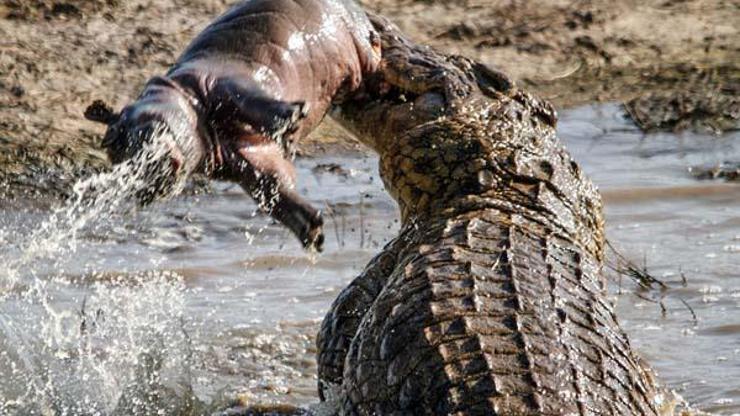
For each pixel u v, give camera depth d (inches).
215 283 1160.8
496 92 951.6
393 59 934.4
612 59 1765.5
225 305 1115.3
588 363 716.7
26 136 1434.5
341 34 866.8
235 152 736.3
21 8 1712.6
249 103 733.3
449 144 895.7
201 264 1197.7
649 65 1752.0
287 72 811.4
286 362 1023.0
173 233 1259.8
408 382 708.0
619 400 705.0
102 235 1241.4
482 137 900.0
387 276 849.5
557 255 807.7
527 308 737.6
